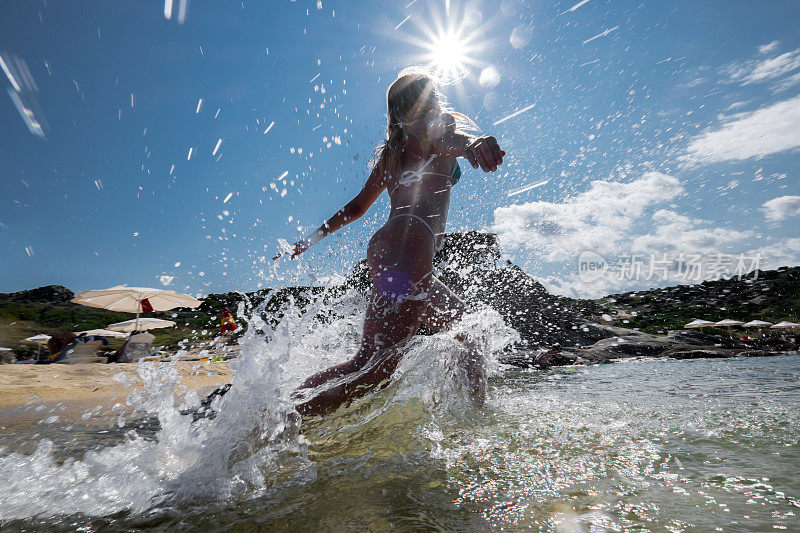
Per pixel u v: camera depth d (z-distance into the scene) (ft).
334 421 4.88
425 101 6.95
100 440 5.07
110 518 2.95
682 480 3.15
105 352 25.36
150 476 3.69
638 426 4.80
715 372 11.89
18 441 5.08
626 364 18.08
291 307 6.38
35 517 2.98
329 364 6.43
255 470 3.79
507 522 2.58
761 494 2.83
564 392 7.62
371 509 2.88
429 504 2.93
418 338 5.90
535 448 4.10
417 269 6.31
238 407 4.37
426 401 5.47
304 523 2.72
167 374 5.80
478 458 3.88
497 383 9.46
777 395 6.87
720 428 4.59
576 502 2.84
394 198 7.04
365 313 6.22
